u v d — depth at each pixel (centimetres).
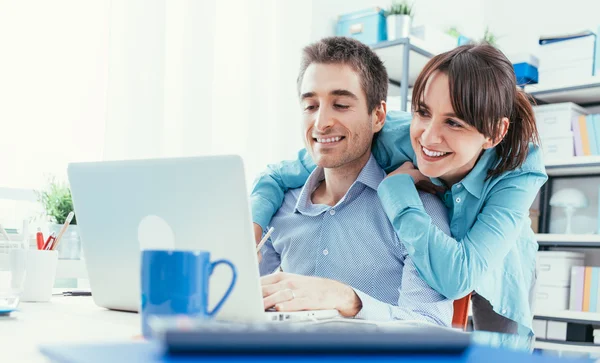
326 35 313
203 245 86
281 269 151
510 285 148
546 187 320
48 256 121
